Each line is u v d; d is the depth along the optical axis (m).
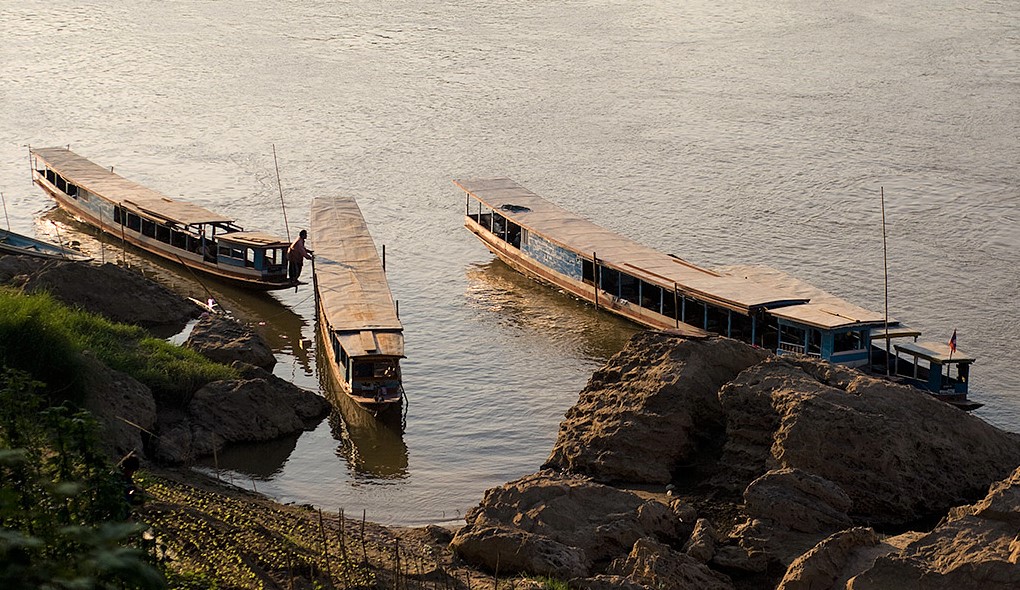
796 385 33.44
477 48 103.31
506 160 74.88
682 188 69.56
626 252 53.56
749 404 33.59
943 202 66.50
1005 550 25.03
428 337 49.84
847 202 66.81
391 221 64.50
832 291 54.88
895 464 31.67
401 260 59.16
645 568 26.67
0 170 71.75
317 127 81.12
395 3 120.19
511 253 58.06
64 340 32.84
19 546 9.29
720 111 85.25
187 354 41.91
